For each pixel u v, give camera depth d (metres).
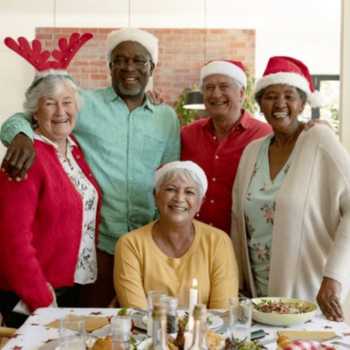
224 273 2.10
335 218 2.07
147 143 2.56
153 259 2.09
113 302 2.20
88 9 6.62
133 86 2.50
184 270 2.10
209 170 2.60
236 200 2.39
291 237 2.08
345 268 1.92
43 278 2.03
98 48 6.89
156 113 2.62
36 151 2.09
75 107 2.24
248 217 2.26
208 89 2.57
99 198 2.39
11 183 2.00
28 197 2.01
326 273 1.92
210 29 6.96
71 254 2.16
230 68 2.54
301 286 2.09
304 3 6.43
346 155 2.06
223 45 6.98
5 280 2.10
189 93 5.95
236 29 6.98
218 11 6.73
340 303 1.85
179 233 2.11
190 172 2.12
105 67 6.89
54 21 6.85
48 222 2.09
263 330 1.66
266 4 6.45
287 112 2.18
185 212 2.09
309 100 2.26
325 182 2.08
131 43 2.50
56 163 2.16
